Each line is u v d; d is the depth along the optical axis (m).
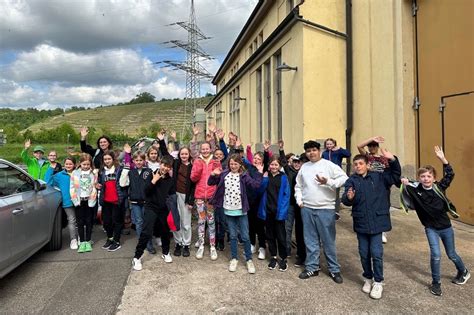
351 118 10.12
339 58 10.22
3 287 4.50
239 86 19.67
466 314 3.71
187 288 4.42
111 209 6.25
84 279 4.73
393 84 8.58
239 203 5.01
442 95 7.59
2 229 4.13
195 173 5.53
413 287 4.35
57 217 6.02
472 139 6.90
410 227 7.01
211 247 5.59
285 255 5.01
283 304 3.97
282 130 11.84
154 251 5.84
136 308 3.90
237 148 7.02
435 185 4.27
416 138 8.38
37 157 8.22
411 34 8.44
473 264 5.04
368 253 4.24
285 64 10.42
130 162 6.66
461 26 7.07
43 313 3.82
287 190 5.00
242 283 4.56
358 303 3.98
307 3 10.11
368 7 9.47
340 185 4.46
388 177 4.22
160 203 5.24
